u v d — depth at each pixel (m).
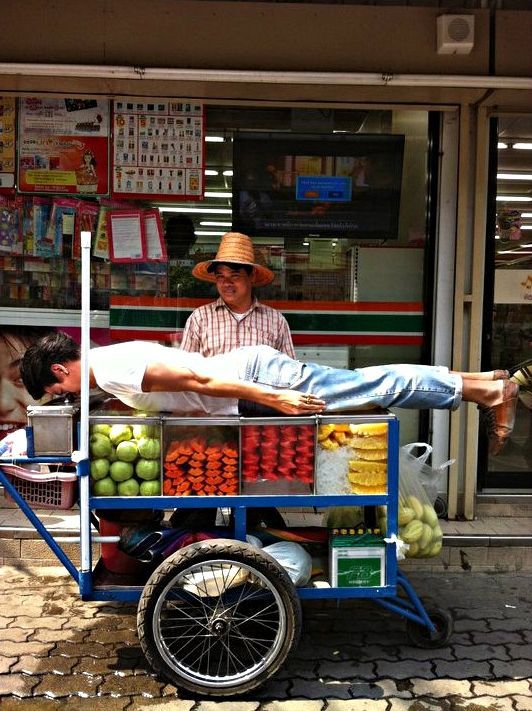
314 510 4.31
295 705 2.73
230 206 4.50
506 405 3.02
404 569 4.04
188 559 2.64
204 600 2.77
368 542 2.84
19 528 3.97
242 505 2.77
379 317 4.58
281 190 4.51
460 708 2.73
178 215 4.49
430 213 4.46
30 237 4.48
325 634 3.33
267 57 4.05
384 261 4.56
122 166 4.44
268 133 4.47
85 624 3.35
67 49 4.01
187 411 2.92
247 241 3.70
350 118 4.49
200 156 4.45
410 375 2.95
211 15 4.02
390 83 4.00
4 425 4.57
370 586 2.85
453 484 4.36
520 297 4.54
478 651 3.17
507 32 4.09
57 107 4.38
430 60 4.09
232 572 2.72
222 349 3.72
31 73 3.96
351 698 2.78
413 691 2.84
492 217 4.46
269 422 2.74
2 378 4.55
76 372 2.80
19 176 4.43
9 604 3.55
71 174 4.44
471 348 4.39
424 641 3.18
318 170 4.51
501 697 2.81
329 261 4.56
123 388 2.75
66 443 2.73
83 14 3.99
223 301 3.80
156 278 4.52
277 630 2.73
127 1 3.98
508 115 4.34
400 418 4.57
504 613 3.55
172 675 2.70
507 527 4.25
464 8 4.07
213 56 4.04
